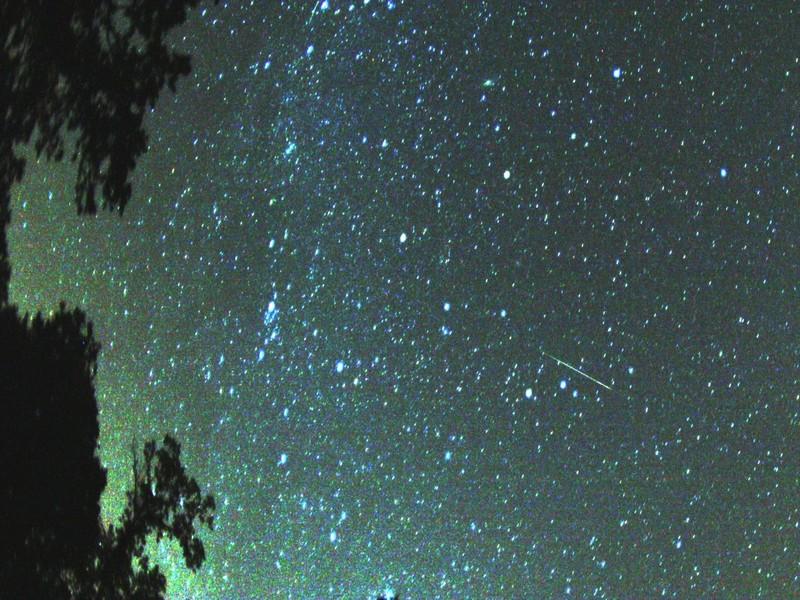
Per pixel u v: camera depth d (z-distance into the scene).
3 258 3.74
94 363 4.11
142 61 3.46
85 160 3.46
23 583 3.76
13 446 3.79
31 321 3.96
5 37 3.26
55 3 3.33
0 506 3.73
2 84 3.28
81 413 3.98
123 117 3.47
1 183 3.46
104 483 4.05
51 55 3.35
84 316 4.11
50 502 3.84
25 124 3.36
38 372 3.88
